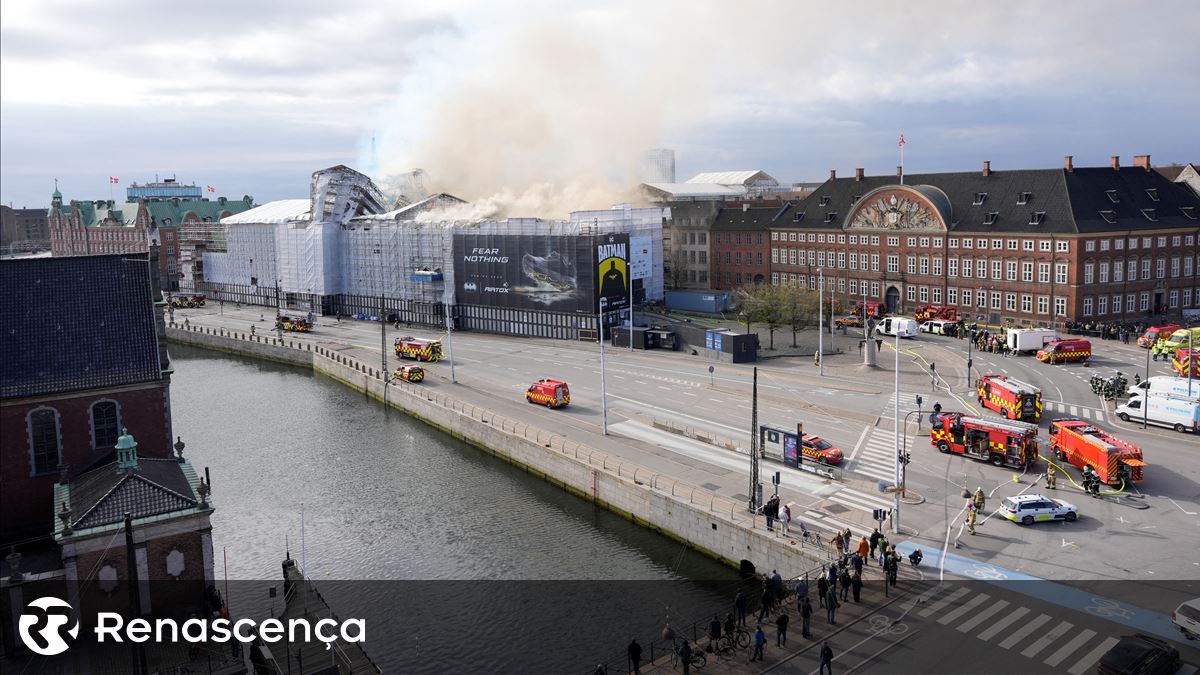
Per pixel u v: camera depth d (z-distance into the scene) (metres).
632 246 135.75
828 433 70.94
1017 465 61.31
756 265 159.75
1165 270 118.62
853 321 125.19
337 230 168.25
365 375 106.25
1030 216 116.88
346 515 66.19
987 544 49.19
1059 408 76.75
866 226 138.00
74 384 52.78
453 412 84.75
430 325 146.50
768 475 62.00
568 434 74.56
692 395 85.88
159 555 44.91
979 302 123.62
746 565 52.44
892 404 79.25
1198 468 60.59
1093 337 109.31
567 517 64.25
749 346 101.06
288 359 131.38
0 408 50.94
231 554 59.50
